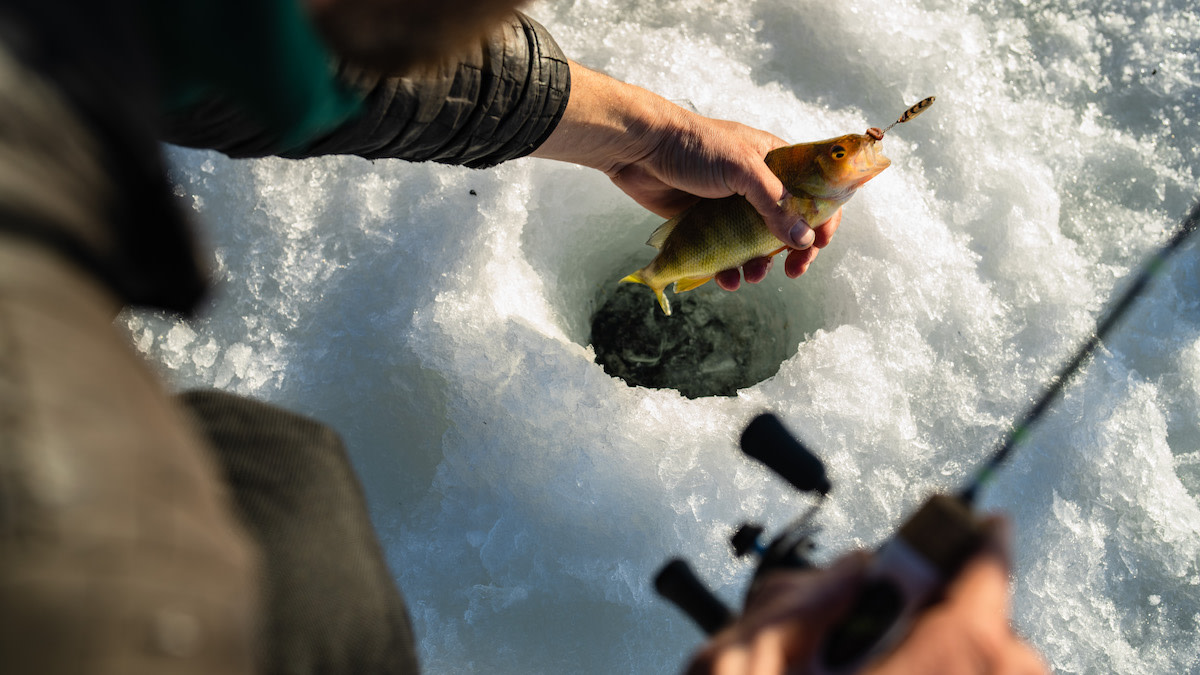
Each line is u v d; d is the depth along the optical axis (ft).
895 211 2.48
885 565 0.72
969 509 0.73
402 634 0.94
